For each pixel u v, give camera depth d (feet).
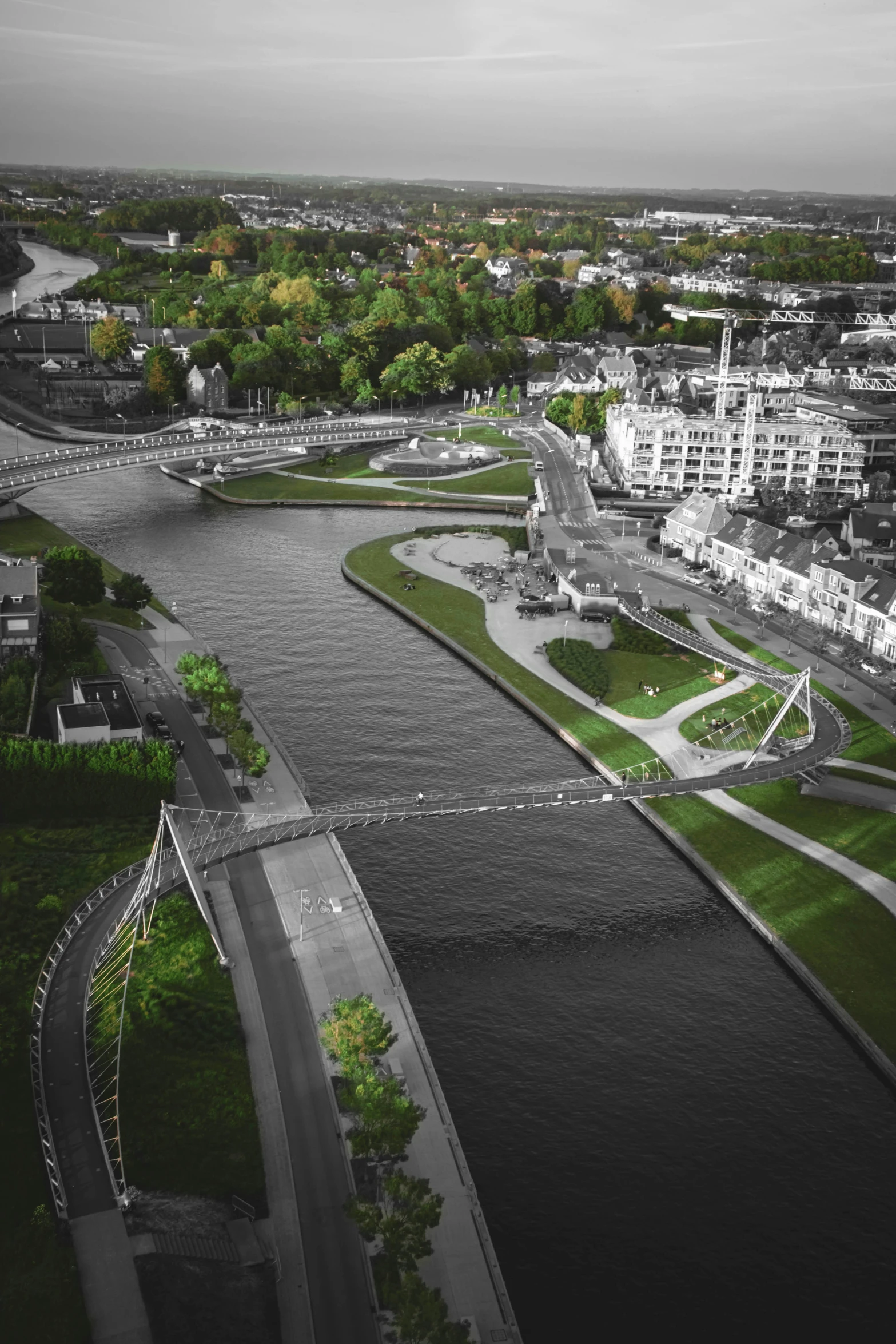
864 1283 355.97
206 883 520.83
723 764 641.81
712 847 573.74
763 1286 353.31
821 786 617.62
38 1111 383.45
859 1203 383.65
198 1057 414.82
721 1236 369.09
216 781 606.14
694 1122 413.59
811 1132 411.75
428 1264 343.67
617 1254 361.51
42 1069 403.75
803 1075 439.22
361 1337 316.40
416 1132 388.98
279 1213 355.15
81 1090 395.14
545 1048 446.60
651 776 629.51
